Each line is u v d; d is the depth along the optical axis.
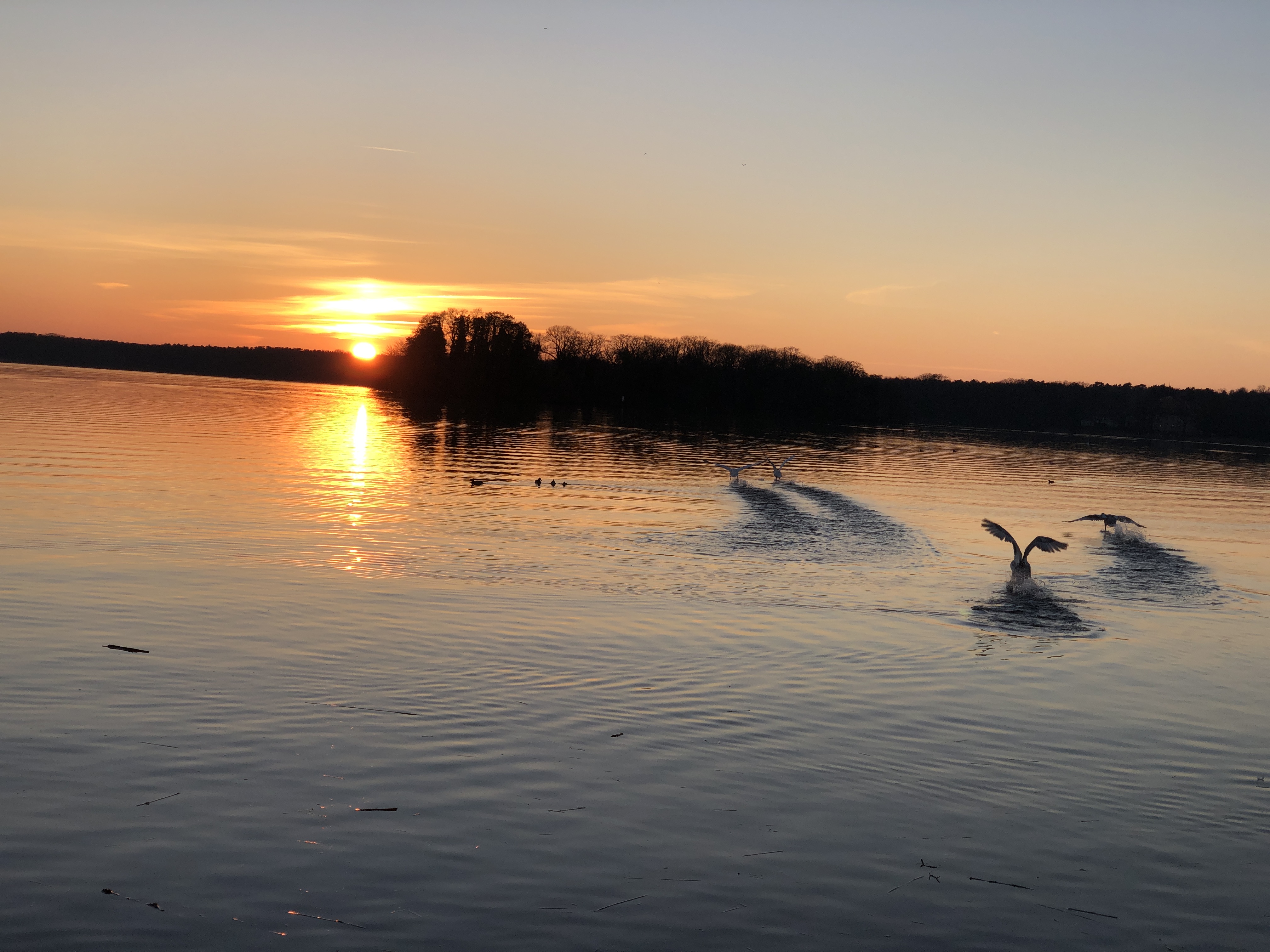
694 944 8.16
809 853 9.81
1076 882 9.48
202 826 9.70
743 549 29.66
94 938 7.80
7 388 129.25
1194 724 14.38
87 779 10.60
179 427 77.00
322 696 13.69
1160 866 9.88
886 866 9.63
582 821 10.26
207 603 18.94
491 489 45.47
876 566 27.38
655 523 35.38
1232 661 18.25
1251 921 8.91
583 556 27.09
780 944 8.21
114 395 133.12
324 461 55.88
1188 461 117.25
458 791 10.84
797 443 114.19
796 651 17.48
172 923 8.06
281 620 17.89
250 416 104.62
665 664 16.27
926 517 41.72
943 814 10.88
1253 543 37.91
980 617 21.05
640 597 21.55
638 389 199.50
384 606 19.44
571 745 12.39
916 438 145.62
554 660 16.16
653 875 9.24
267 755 11.53
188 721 12.45
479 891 8.79
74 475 40.16
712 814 10.59
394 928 8.16
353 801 10.44
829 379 194.38
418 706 13.51
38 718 12.28
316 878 8.85
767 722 13.62
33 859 8.93
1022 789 11.67
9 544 24.25
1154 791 11.79
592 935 8.21
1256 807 11.45
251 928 8.05
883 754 12.63
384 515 33.84
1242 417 194.62
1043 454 115.50
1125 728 14.08
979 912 8.85
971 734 13.52
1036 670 16.95
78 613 17.61
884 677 16.14
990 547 32.72
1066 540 35.59
